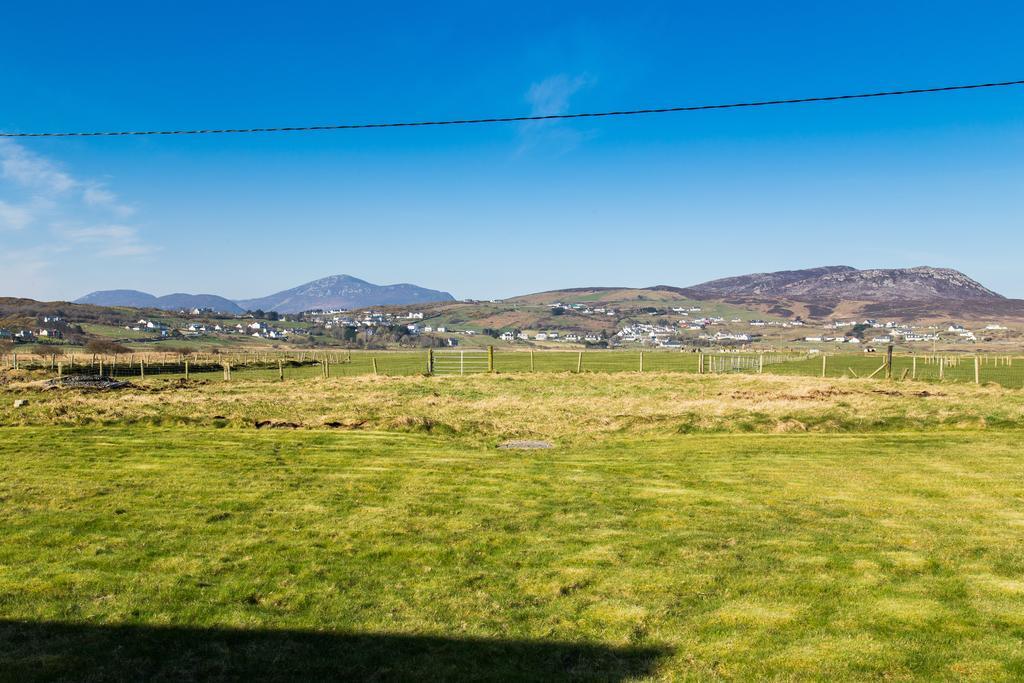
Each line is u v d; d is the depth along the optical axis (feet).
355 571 29.96
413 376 145.59
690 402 99.14
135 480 48.93
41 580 28.43
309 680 20.56
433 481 49.90
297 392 119.75
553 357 311.88
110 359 237.04
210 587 27.84
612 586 28.12
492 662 21.70
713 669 21.16
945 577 28.66
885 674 20.67
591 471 54.24
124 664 21.40
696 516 39.42
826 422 80.69
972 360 298.56
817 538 34.58
